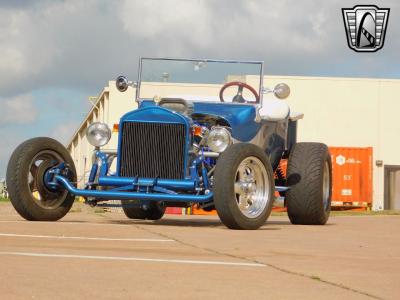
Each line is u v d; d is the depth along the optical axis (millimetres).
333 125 41656
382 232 9258
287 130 11273
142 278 4848
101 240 7141
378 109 41688
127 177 9391
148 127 9398
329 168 10953
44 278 4703
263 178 9305
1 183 33750
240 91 10648
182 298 4238
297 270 5449
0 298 4004
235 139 10031
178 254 6188
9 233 7617
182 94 10766
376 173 41812
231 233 8430
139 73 10891
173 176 9305
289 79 41531
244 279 4953
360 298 4418
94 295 4203
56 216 9742
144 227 8906
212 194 9023
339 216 14859
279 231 9008
